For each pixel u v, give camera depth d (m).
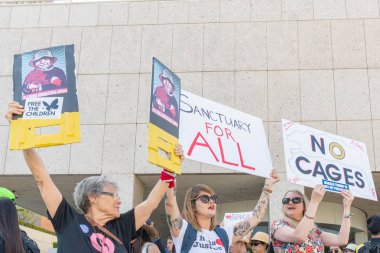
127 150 12.75
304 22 13.32
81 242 3.47
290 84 12.88
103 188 3.75
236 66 13.11
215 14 13.55
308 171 5.66
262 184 13.26
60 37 13.78
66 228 3.50
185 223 4.64
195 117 5.42
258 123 5.96
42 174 3.51
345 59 12.98
